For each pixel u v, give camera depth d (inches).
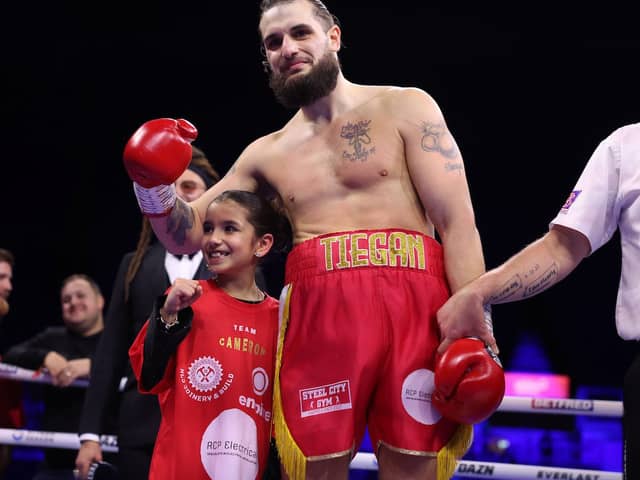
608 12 296.0
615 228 86.7
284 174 95.6
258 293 101.9
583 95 318.7
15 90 332.5
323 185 92.4
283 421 87.2
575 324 316.5
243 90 335.0
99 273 344.2
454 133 327.9
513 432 263.4
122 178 349.1
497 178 329.7
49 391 156.0
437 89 323.0
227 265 97.9
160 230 98.3
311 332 87.4
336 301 87.2
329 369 85.8
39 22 313.9
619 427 261.6
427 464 84.7
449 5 303.7
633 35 301.6
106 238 346.3
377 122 92.1
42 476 153.9
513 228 327.3
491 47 314.7
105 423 127.8
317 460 84.6
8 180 350.0
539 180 326.6
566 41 308.8
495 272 84.4
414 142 90.7
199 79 333.7
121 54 327.3
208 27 318.3
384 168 90.7
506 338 320.2
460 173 90.4
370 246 88.1
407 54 318.3
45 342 172.7
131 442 112.1
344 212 91.2
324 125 94.8
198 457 91.0
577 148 323.3
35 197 350.9
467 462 125.8
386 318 86.4
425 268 88.6
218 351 94.3
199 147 335.9
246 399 93.7
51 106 337.4
